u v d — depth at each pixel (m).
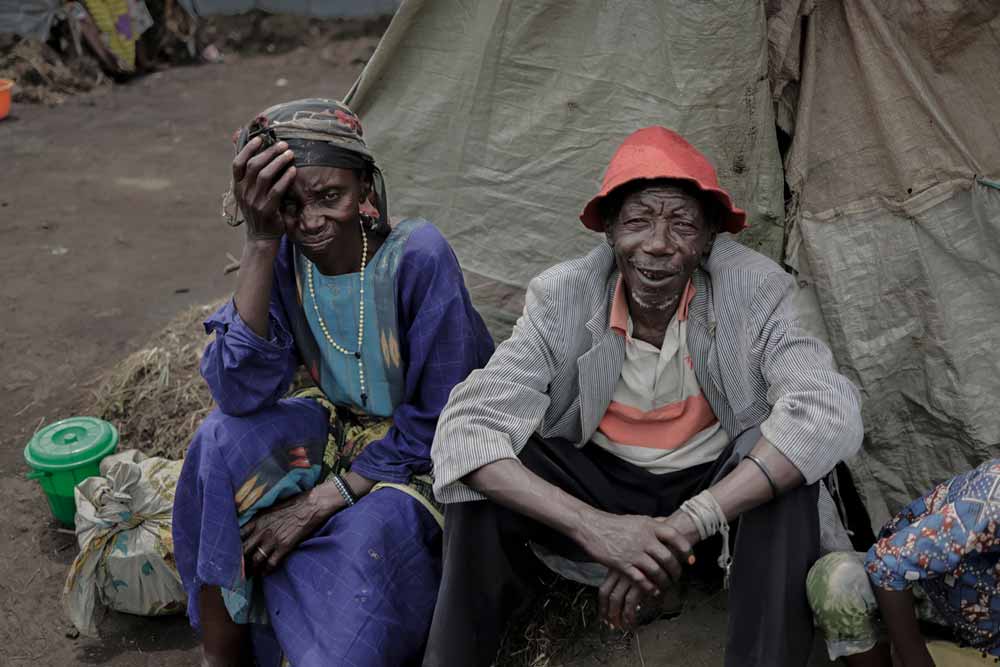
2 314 4.58
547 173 2.94
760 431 2.27
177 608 2.90
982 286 2.68
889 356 2.76
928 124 2.64
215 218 5.71
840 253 2.76
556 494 2.24
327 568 2.43
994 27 2.56
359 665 2.32
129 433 3.60
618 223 2.30
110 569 2.84
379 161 3.09
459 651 2.37
